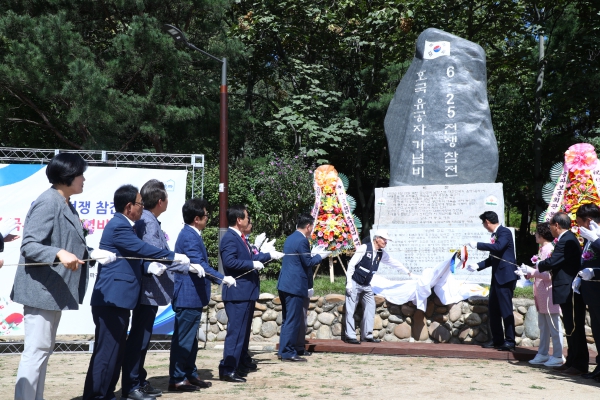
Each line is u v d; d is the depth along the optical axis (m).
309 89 16.69
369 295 7.99
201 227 5.68
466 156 9.56
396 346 7.60
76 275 4.30
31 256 4.04
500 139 19.44
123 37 13.51
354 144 19.41
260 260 6.57
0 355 7.64
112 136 14.38
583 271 5.63
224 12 15.34
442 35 9.96
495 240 7.45
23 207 7.70
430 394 5.27
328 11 16.84
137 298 4.71
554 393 5.37
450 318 8.12
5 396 5.22
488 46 19.45
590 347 7.71
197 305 5.44
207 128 15.47
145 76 14.20
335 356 7.43
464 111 9.67
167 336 8.55
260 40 17.36
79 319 7.77
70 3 14.34
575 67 15.89
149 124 13.55
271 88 23.89
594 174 8.80
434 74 9.92
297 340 7.43
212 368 6.71
